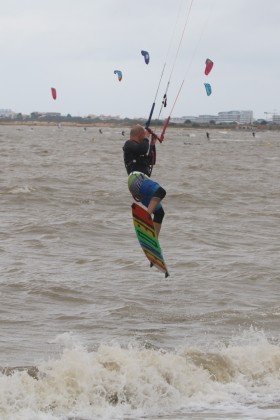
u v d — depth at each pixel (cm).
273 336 4172
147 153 3556
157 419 2981
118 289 5288
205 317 4588
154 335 4119
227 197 11650
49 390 3073
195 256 6712
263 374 3525
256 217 9569
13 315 4519
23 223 8256
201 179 14938
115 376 3200
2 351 3731
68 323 4378
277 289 5472
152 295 5150
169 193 11281
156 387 3216
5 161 18212
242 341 4034
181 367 3397
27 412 2928
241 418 3003
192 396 3238
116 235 7719
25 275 5616
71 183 12900
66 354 3316
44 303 4844
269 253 6981
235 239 7788
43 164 17525
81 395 3081
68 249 6881
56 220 8600
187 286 5456
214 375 3444
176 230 8156
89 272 5841
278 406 3161
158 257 3559
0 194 10700
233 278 5772
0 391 3008
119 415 3006
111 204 10338
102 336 4100
